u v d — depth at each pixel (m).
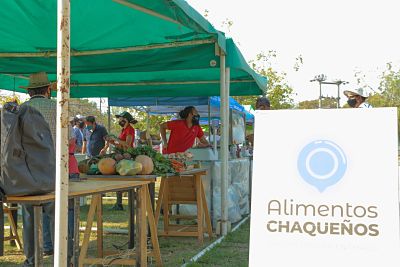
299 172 3.26
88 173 5.15
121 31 6.01
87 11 5.33
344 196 3.16
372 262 3.05
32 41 6.52
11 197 2.96
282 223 3.23
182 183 6.75
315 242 3.16
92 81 9.55
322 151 3.24
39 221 3.06
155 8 4.09
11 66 7.48
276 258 3.20
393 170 3.12
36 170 3.00
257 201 3.29
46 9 5.30
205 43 6.44
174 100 11.59
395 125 3.17
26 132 2.96
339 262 3.11
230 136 8.71
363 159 3.17
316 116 3.30
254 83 9.02
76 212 4.19
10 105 3.03
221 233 6.93
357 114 3.24
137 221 4.41
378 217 3.08
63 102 2.89
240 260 5.46
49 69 7.55
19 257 5.71
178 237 6.98
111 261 4.68
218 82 9.05
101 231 5.33
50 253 5.44
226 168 6.97
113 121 24.03
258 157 3.33
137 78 9.27
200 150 7.58
